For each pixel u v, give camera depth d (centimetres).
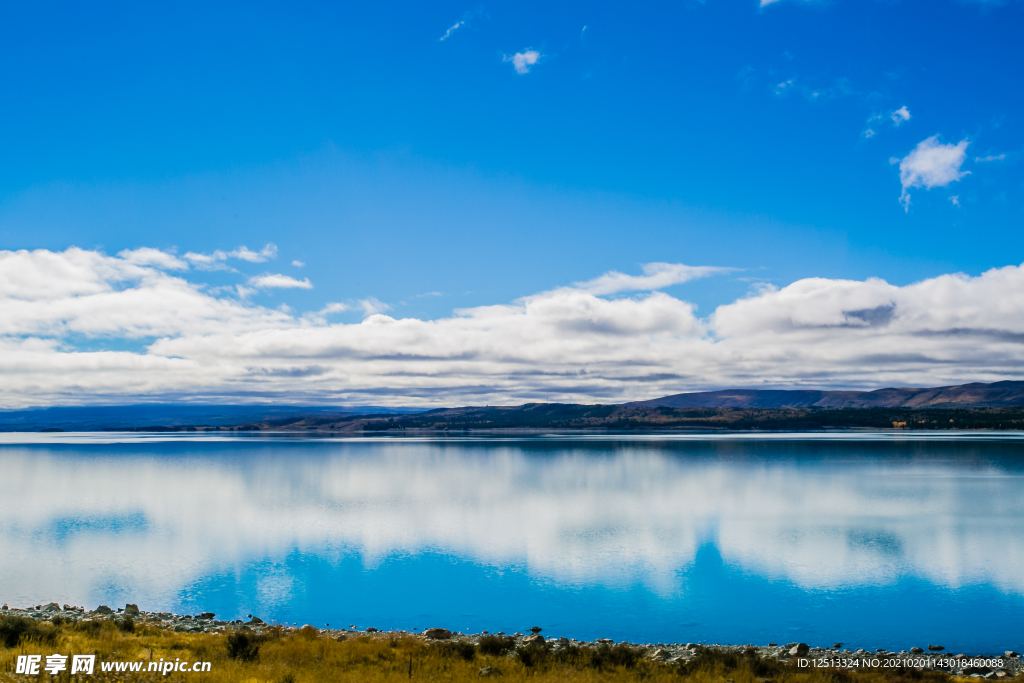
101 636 2458
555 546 6456
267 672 2109
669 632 3800
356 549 6381
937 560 5672
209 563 5722
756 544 6450
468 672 2270
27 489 12100
